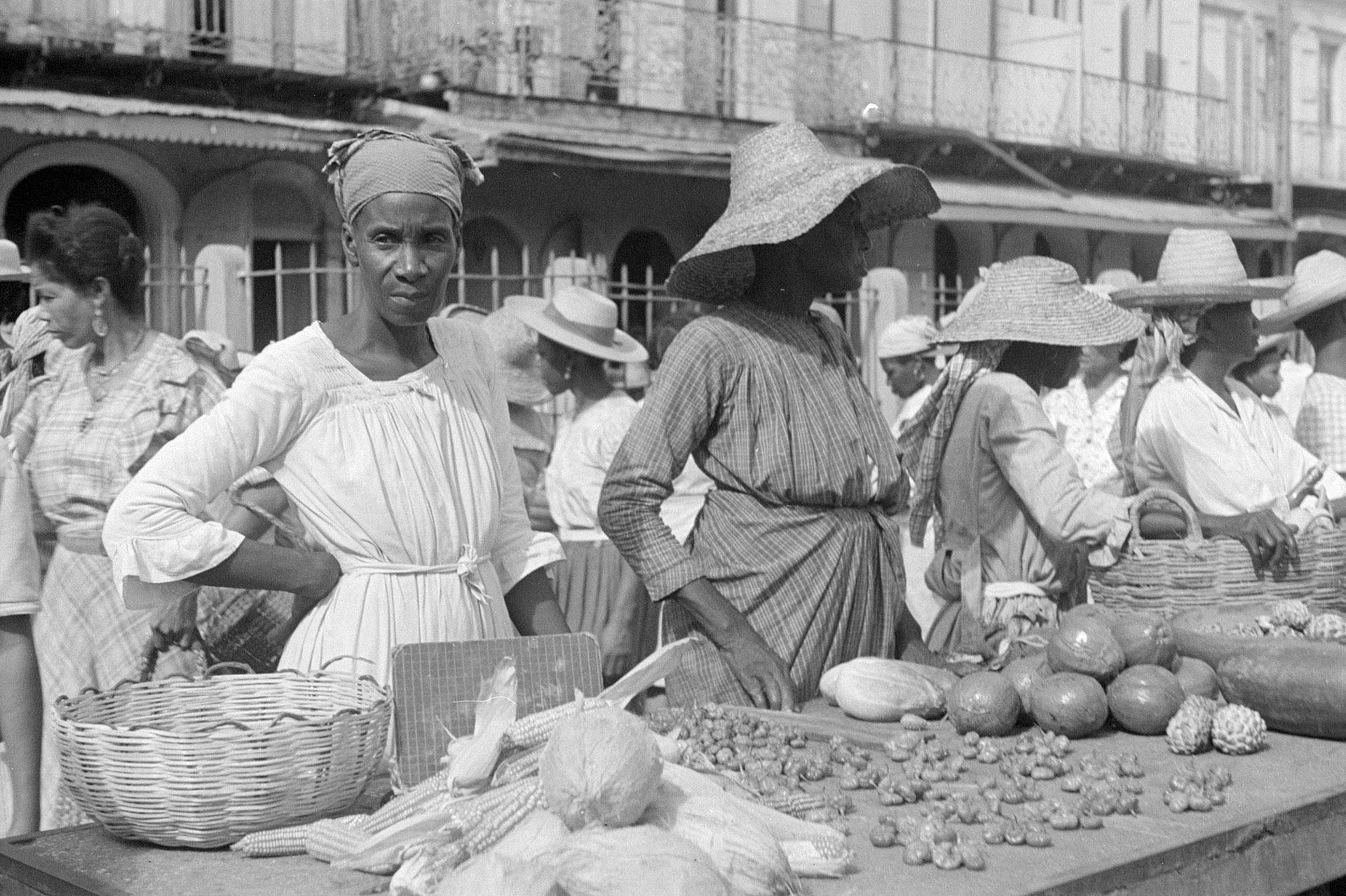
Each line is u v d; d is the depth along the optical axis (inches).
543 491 270.8
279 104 578.9
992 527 178.9
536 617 136.9
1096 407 318.0
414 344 129.6
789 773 118.1
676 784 93.8
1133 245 899.4
